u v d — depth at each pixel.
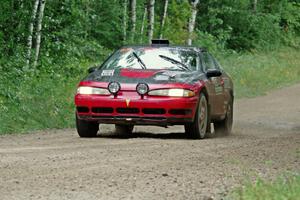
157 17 53.28
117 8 45.16
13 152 14.45
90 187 10.23
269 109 31.66
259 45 67.38
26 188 10.13
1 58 29.11
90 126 18.23
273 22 71.62
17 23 31.08
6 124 20.56
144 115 17.48
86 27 41.62
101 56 40.25
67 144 16.22
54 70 32.09
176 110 17.41
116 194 9.72
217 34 64.31
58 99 25.52
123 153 14.20
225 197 9.36
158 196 9.62
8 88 24.75
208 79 18.84
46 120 22.25
